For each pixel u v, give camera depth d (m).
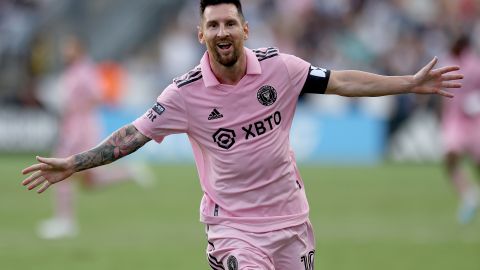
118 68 79.88
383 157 76.81
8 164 72.69
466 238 44.72
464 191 49.16
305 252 23.70
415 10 88.75
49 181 22.92
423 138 76.44
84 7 85.25
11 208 54.66
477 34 85.19
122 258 39.91
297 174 23.73
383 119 76.88
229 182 23.06
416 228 47.41
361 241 43.84
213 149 22.98
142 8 87.31
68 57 47.81
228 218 23.12
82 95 47.50
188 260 39.50
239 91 22.61
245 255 22.80
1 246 43.12
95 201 57.72
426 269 37.41
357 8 87.75
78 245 43.28
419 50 83.69
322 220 49.88
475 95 50.00
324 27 86.06
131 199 58.16
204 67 22.72
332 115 76.81
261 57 22.81
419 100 76.44
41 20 83.69
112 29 86.19
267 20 85.88
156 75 82.50
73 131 47.56
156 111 22.88
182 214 52.25
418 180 65.88
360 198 57.72
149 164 74.94
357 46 85.25
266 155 22.80
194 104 22.75
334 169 71.94
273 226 23.06
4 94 77.44
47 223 49.41
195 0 86.69
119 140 22.97
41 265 38.44
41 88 77.75
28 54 81.25
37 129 76.44
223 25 21.98
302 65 23.05
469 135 50.31
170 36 84.94
